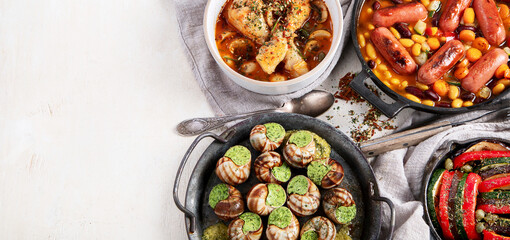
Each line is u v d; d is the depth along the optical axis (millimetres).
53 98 741
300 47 652
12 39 765
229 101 715
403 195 668
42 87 746
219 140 631
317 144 636
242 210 611
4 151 728
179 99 729
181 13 730
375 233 601
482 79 646
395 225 653
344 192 602
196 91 731
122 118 728
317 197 604
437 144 664
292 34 642
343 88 722
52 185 713
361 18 700
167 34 752
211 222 633
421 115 708
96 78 744
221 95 716
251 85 633
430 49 678
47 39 763
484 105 636
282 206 611
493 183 616
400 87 676
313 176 618
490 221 606
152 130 721
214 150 640
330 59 617
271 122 652
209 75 718
